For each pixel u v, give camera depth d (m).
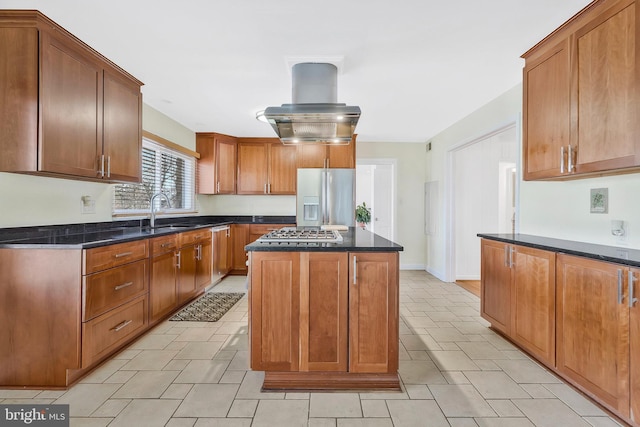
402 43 2.25
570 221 2.43
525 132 2.42
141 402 1.75
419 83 2.95
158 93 3.22
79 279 1.89
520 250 2.33
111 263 2.14
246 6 1.84
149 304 2.64
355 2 1.81
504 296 2.54
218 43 2.25
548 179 2.35
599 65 1.78
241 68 2.64
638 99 1.57
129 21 1.98
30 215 2.21
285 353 1.90
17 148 1.85
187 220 4.55
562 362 1.94
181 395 1.82
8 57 1.84
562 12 1.91
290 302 1.89
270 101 3.45
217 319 3.04
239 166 5.11
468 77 2.82
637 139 1.58
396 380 1.91
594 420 1.61
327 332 1.89
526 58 2.41
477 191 4.87
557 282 1.98
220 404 1.74
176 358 2.27
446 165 4.64
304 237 2.26
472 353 2.37
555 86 2.11
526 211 2.91
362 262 1.87
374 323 1.88
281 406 1.73
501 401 1.77
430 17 1.95
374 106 3.61
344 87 3.04
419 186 5.49
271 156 5.11
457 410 1.69
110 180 2.57
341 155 4.83
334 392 1.86
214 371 2.09
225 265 4.62
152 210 3.35
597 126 1.80
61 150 1.99
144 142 3.64
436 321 3.04
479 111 3.65
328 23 2.01
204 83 2.96
